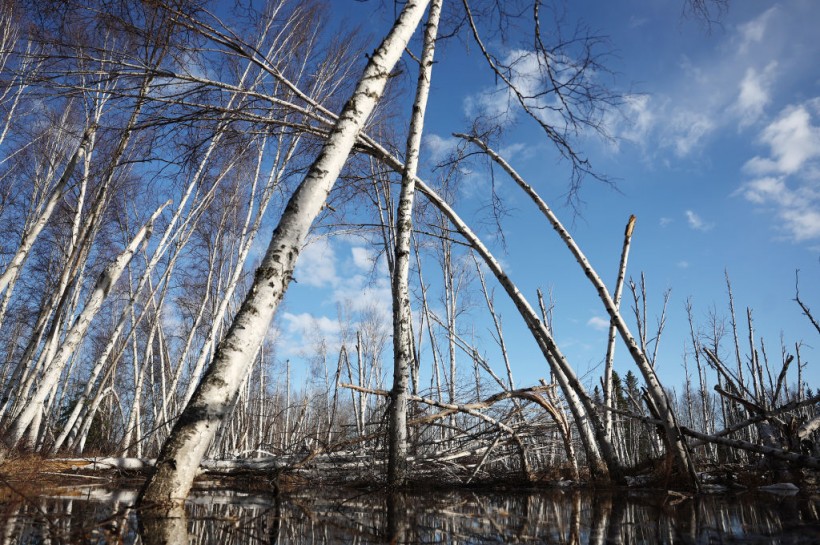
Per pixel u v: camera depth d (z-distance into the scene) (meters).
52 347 8.10
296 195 3.46
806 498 3.02
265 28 9.99
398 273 4.55
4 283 7.13
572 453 5.28
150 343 13.84
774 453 3.69
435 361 12.98
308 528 2.12
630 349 4.39
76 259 8.31
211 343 11.20
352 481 4.93
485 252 5.30
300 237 3.38
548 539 1.83
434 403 5.03
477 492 4.08
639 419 4.34
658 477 4.25
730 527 2.00
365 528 2.13
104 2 5.24
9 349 17.72
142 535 1.91
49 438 11.29
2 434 5.56
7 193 13.62
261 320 3.14
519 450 5.12
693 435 3.96
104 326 18.05
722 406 12.38
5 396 8.71
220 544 1.74
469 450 5.52
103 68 5.94
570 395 4.81
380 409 5.86
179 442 2.81
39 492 3.66
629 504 3.02
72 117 11.55
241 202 13.85
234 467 5.50
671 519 2.29
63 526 2.09
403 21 4.35
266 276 3.21
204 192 12.07
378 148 5.65
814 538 1.70
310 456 4.98
